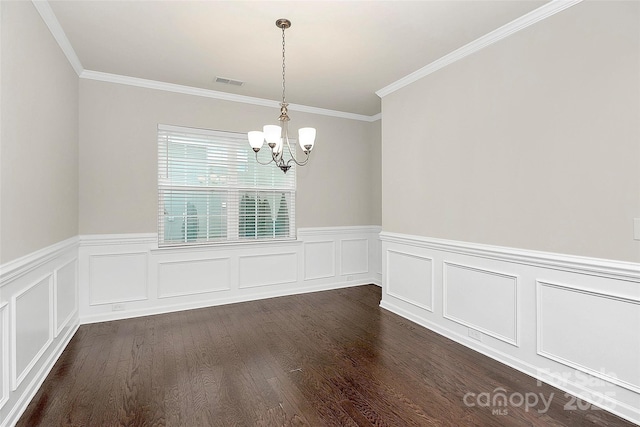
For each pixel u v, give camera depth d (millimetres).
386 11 2393
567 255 2232
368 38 2783
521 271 2516
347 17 2477
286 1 2279
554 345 2307
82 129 3424
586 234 2141
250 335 3189
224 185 4191
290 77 3605
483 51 2791
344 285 4992
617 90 1989
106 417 1973
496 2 2281
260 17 2471
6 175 1806
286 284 4574
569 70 2213
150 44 2869
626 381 1964
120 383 2334
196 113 3973
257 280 4383
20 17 1989
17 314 1946
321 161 4801
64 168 2889
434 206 3295
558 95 2277
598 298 2084
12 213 1874
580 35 2154
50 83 2504
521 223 2514
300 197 4664
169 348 2900
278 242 4488
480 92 2816
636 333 1927
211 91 4008
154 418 1966
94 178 3482
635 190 1926
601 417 1976
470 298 2922
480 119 2820
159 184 3836
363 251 5172
